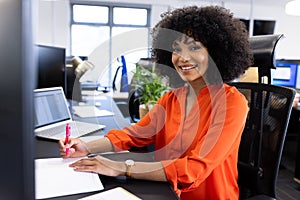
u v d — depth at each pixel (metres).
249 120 1.11
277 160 1.01
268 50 1.20
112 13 5.11
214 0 4.06
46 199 0.67
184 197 0.91
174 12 1.07
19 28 0.27
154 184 0.76
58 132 1.21
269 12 4.45
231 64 1.06
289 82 3.26
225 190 0.94
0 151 0.30
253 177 1.09
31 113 0.29
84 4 4.96
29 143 0.29
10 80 0.28
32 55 0.28
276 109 1.04
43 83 1.58
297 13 2.93
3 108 0.29
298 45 4.39
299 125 2.45
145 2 4.70
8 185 0.30
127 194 0.70
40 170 0.82
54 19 4.50
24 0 0.27
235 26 1.06
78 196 0.69
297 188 2.41
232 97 0.92
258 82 1.20
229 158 0.93
